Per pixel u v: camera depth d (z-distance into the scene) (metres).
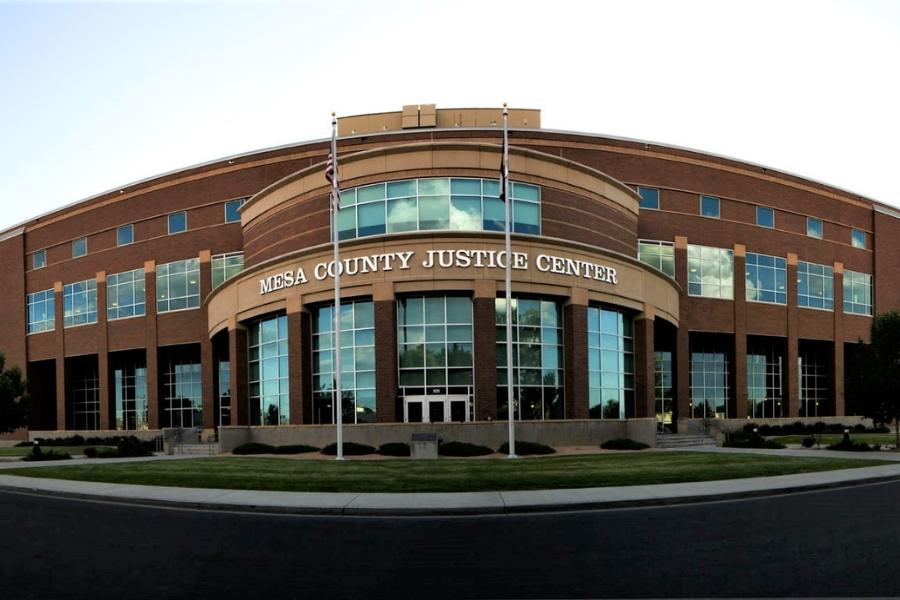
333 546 10.20
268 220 36.25
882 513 12.79
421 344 29.91
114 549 10.12
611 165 41.19
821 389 50.97
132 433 45.78
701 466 20.34
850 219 51.78
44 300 52.34
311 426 29.84
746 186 46.09
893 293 53.75
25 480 19.70
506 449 26.58
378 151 31.23
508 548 9.92
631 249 37.47
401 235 29.48
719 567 8.60
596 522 12.09
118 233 47.84
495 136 39.09
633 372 35.22
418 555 9.51
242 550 9.96
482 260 29.47
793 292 47.56
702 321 43.38
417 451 25.38
